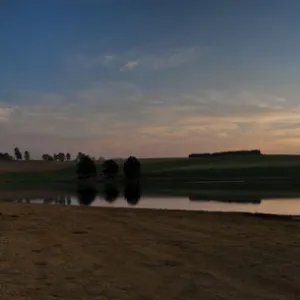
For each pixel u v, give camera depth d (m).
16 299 5.46
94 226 11.66
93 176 92.56
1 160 149.75
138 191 41.25
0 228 11.05
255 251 8.32
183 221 12.69
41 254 8.08
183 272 6.84
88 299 5.52
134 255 8.03
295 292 5.83
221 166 105.50
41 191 46.25
